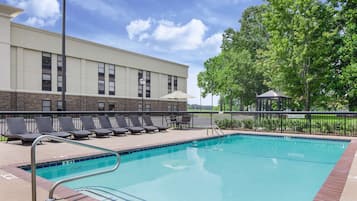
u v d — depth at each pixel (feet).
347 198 11.34
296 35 56.29
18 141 28.17
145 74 111.86
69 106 83.41
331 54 59.31
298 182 17.31
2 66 67.67
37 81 76.54
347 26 58.75
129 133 38.06
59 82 81.71
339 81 58.29
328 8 57.41
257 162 23.52
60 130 30.27
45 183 13.25
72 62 85.15
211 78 136.87
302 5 55.31
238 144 34.22
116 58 98.73
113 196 14.25
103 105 94.07
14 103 70.69
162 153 27.76
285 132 41.11
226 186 16.31
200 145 33.17
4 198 11.16
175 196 14.40
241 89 99.66
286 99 63.31
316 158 25.49
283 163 23.06
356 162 18.44
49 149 23.52
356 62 56.49
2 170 15.84
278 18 60.64
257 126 44.57
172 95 55.88
